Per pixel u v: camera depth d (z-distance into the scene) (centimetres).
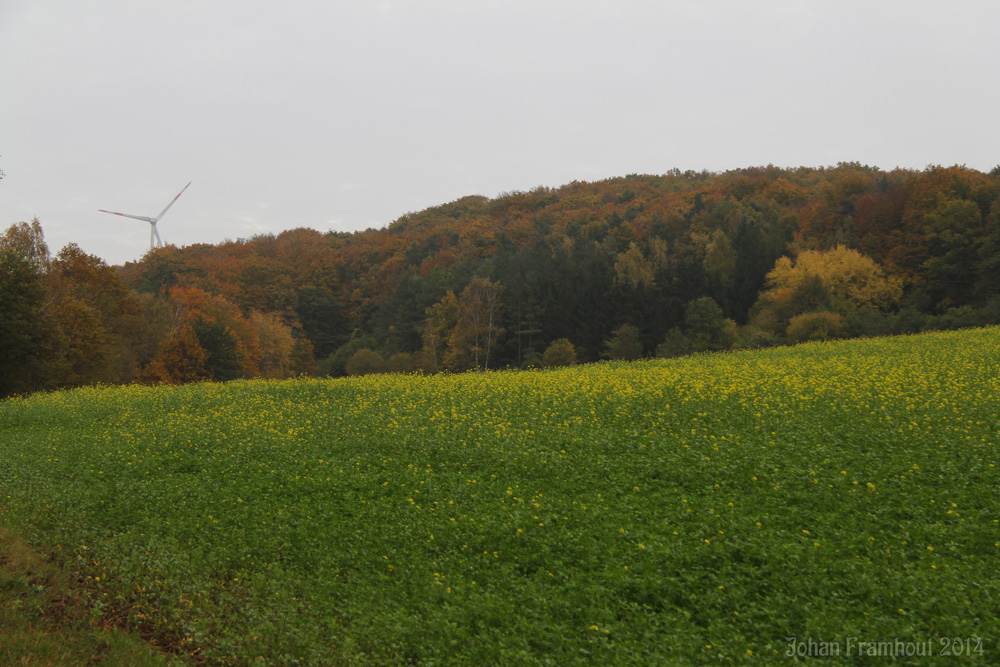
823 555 975
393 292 10575
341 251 13675
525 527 1180
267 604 965
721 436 1662
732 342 6222
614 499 1307
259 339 8800
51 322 4372
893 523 1068
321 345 11062
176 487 1541
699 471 1406
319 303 11281
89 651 791
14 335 4025
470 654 816
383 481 1539
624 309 7731
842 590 888
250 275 11312
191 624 884
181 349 5891
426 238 13275
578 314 7831
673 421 1866
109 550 1140
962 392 1945
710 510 1174
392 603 955
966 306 5759
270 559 1138
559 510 1258
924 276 7019
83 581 1030
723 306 7838
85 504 1416
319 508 1359
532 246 10906
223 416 2458
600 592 941
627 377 2755
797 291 6662
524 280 8450
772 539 1038
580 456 1608
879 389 2064
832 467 1360
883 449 1441
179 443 2005
